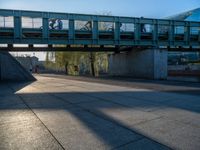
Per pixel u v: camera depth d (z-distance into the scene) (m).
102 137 6.28
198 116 8.63
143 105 11.07
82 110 9.98
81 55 55.72
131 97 13.91
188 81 29.80
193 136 6.30
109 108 10.36
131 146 5.59
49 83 26.67
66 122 7.93
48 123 7.83
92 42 36.69
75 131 6.86
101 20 36.84
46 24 34.28
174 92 16.59
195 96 14.31
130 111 9.65
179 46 42.59
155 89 18.77
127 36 39.19
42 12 33.97
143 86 21.73
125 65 45.00
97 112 9.52
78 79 35.19
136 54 41.25
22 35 33.72
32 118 8.59
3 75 32.56
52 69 102.44
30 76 34.06
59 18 34.84
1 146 5.70
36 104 11.70
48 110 10.09
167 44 40.69
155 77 36.72
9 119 8.45
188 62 69.12
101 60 54.81
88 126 7.39
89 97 14.02
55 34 35.41
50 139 6.17
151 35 39.91
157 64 37.06
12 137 6.37
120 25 38.09
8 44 34.44
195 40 43.34
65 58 60.47
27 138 6.27
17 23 33.09
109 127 7.25
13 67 33.50
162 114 9.01
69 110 10.02
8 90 18.89
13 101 12.80
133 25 38.91
